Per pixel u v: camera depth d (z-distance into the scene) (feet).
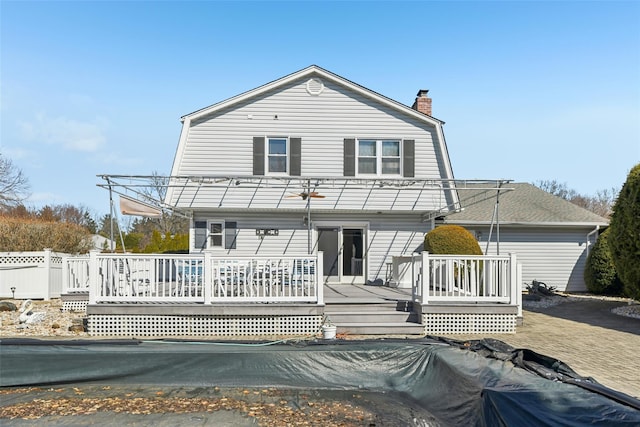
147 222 146.82
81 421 16.17
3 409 17.31
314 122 50.14
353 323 31.35
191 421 16.24
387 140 50.65
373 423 16.21
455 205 49.44
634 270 37.42
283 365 20.29
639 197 36.37
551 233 59.72
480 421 14.73
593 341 28.37
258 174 49.14
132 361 20.13
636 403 12.51
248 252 50.52
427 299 31.27
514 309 31.17
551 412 12.47
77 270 38.65
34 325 32.99
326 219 51.47
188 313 29.96
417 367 20.18
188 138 48.98
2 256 46.39
